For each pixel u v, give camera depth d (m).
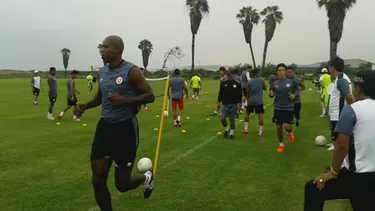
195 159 8.01
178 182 6.37
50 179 6.49
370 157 3.38
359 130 3.36
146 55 82.88
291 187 6.18
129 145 4.38
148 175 5.03
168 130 11.95
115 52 4.33
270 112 17.47
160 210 5.13
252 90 11.05
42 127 12.33
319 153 8.70
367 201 3.44
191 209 5.19
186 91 12.80
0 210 5.04
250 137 10.80
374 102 3.44
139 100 4.23
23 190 5.88
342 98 7.33
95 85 42.84
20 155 8.25
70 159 7.94
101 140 4.31
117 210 5.11
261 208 5.25
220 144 9.69
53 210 5.06
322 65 56.38
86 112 16.75
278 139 9.72
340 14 40.00
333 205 5.40
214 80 61.56
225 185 6.25
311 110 18.36
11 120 13.95
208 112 17.30
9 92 29.89
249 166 7.49
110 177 6.62
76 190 5.90
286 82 8.77
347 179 3.48
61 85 42.72
